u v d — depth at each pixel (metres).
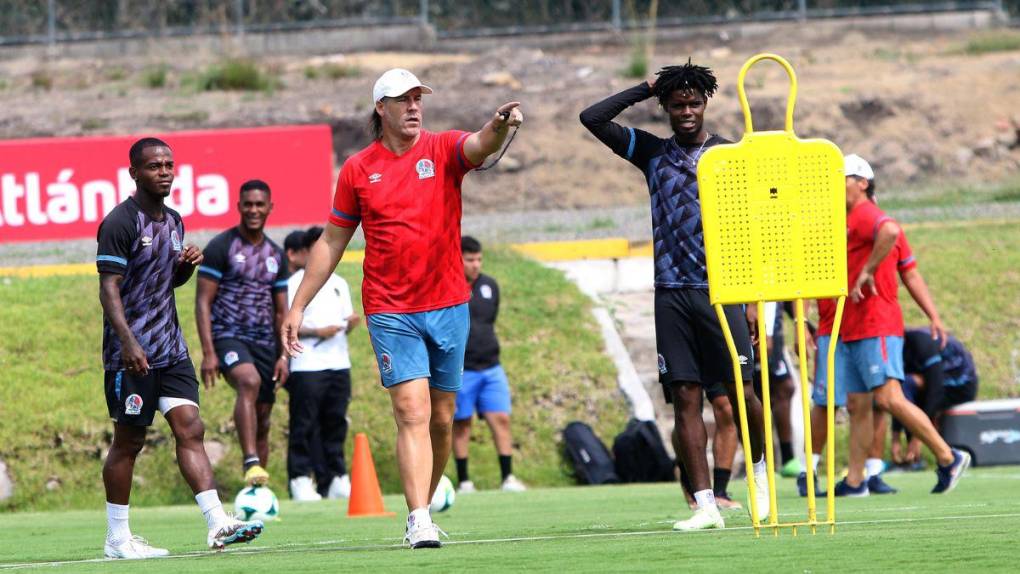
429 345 24.23
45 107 105.56
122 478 25.30
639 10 124.00
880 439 41.88
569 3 125.06
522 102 103.19
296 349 24.44
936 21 123.69
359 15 125.38
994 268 64.12
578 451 52.44
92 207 71.88
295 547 25.39
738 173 20.67
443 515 34.94
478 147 23.64
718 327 26.05
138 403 24.92
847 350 37.25
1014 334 60.16
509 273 63.00
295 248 45.94
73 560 24.62
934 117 99.06
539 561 19.31
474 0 125.69
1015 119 98.69
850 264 36.78
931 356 51.09
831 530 21.81
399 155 23.92
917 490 39.31
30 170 71.44
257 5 124.19
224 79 110.81
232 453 51.22
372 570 18.94
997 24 123.06
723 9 123.94
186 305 58.34
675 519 30.39
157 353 24.98
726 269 20.75
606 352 57.88
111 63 120.12
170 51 122.25
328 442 47.69
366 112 100.88
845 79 106.38
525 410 54.72
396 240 23.66
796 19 123.38
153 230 24.91
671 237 26.19
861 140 97.50
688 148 26.30
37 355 54.22
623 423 54.84
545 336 58.28
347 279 60.56
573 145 97.38
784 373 47.00
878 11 123.88
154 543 28.39
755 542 20.86
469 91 106.88
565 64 112.56
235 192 72.25
